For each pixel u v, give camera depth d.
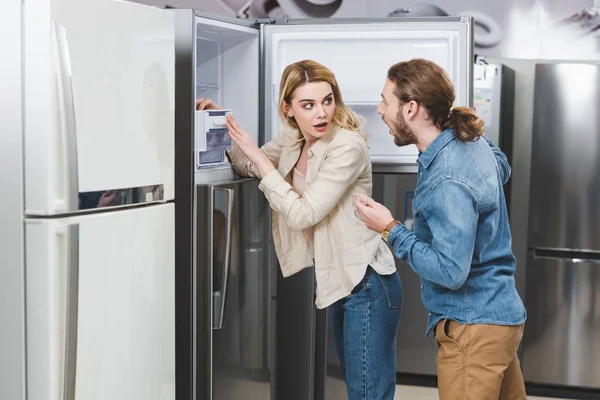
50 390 1.93
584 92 4.20
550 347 4.36
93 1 1.98
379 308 2.74
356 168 2.68
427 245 2.28
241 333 2.81
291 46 3.02
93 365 2.05
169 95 2.36
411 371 4.35
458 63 2.96
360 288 2.73
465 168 2.23
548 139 4.27
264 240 2.99
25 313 1.93
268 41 3.01
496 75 4.27
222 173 2.82
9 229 1.91
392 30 2.97
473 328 2.28
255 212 2.89
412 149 3.13
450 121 2.32
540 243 4.33
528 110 4.44
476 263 2.30
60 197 1.91
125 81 2.13
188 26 2.50
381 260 2.74
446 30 2.96
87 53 1.96
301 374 3.21
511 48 5.27
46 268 1.90
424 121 2.36
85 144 1.97
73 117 1.90
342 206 2.74
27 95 1.87
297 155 2.85
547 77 4.24
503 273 2.34
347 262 2.72
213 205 2.56
